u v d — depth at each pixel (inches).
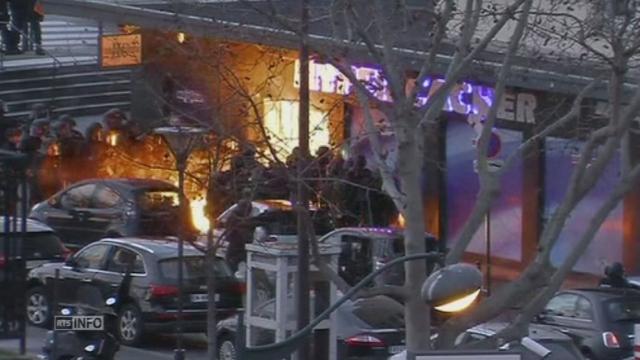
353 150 2400.3
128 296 2466.8
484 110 3134.8
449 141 3334.2
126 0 3053.6
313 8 1968.5
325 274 1584.6
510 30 2522.1
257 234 2214.6
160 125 2962.6
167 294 2443.4
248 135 2437.3
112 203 3211.1
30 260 2758.4
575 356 1955.0
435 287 1171.9
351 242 2539.4
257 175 2038.6
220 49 2070.6
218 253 2578.7
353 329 2053.4
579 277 3110.2
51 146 3577.8
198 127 2466.8
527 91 3048.7
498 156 3127.5
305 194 1780.3
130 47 3085.6
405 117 1473.9
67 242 3275.1
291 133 2955.2
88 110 4367.6
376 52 1523.1
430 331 1536.7
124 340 2480.3
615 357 2249.0
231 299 2492.6
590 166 1705.2
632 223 3031.5
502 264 3287.4
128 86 4429.1
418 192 1486.2
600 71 1946.4
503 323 1866.4
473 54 1489.9
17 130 3378.4
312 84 3038.9
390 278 2427.4
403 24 1694.1
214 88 2349.9
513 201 3253.0
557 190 3154.5
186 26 2047.2
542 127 2331.4
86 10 3061.0
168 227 3132.4
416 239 1485.0
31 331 2581.2
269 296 2098.9
